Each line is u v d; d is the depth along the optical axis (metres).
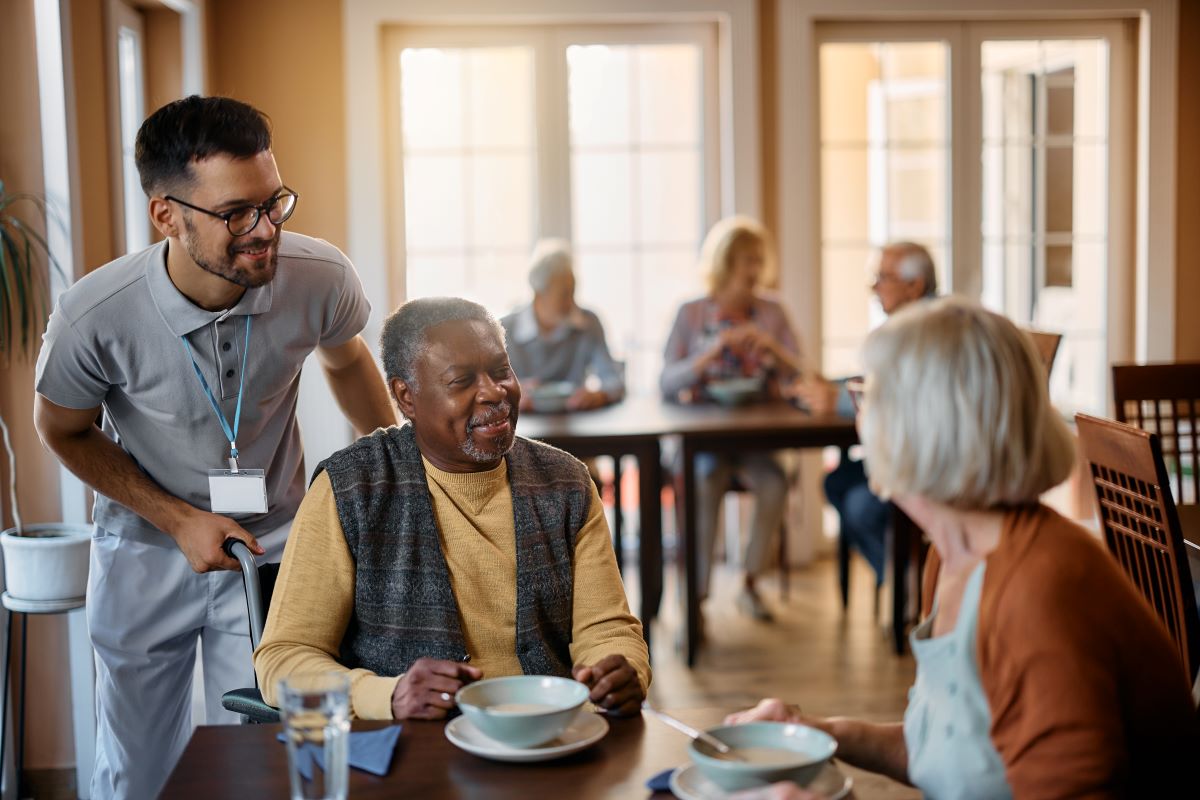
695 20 5.32
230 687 2.41
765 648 4.34
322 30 5.12
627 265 5.52
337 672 1.68
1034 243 5.55
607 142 5.45
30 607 2.90
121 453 2.28
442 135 5.42
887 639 4.42
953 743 1.34
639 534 4.05
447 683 1.58
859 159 5.45
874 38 5.38
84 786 3.24
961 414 1.28
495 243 5.47
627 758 1.45
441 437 1.82
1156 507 2.32
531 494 1.88
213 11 5.02
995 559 1.30
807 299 5.40
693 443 3.98
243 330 2.19
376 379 2.57
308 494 1.84
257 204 1.94
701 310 4.78
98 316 2.10
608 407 4.51
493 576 1.83
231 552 2.09
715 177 5.44
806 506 5.55
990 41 5.42
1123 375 3.57
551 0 5.16
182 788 1.38
